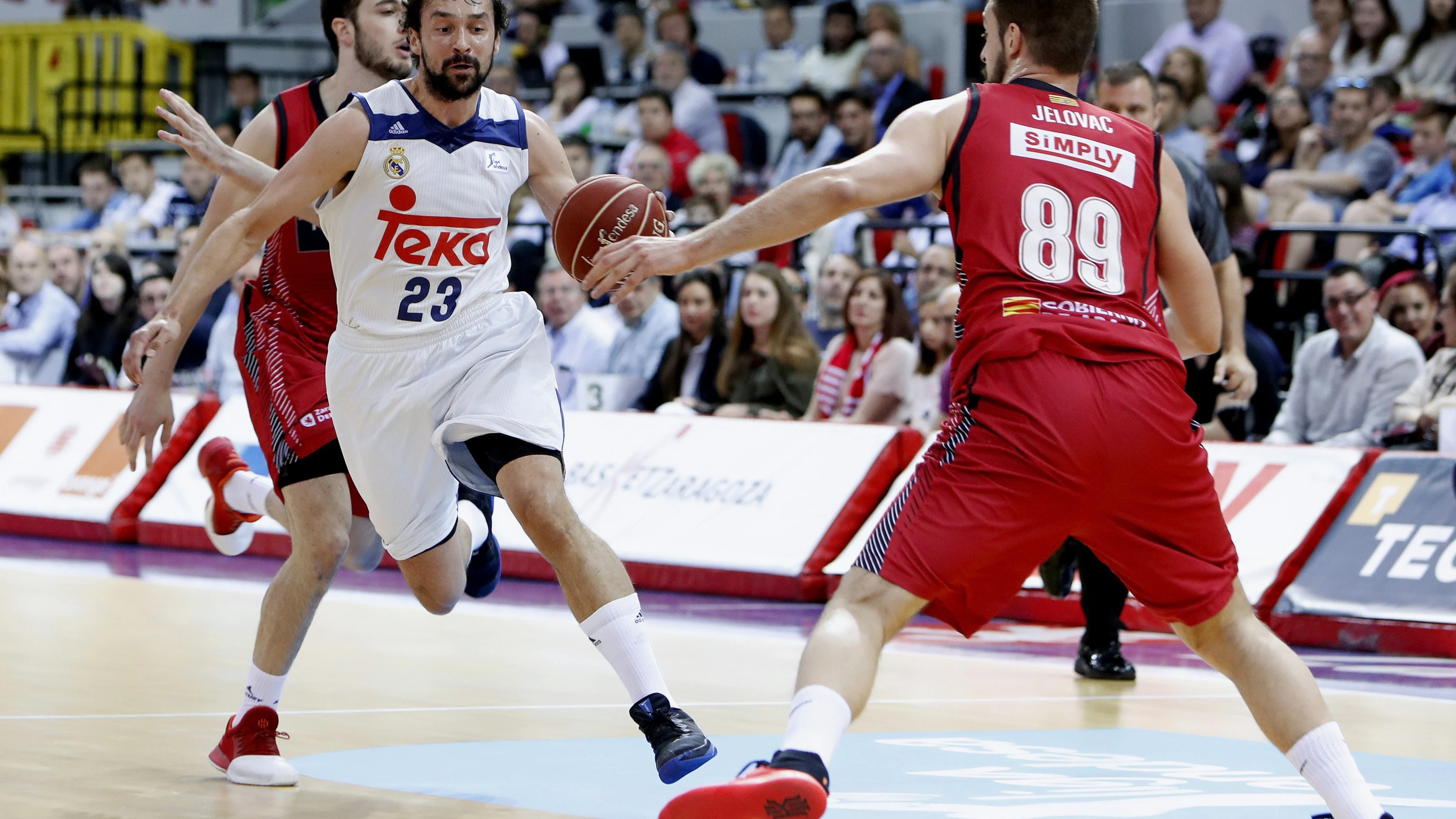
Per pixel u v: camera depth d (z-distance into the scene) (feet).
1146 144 20.17
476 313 23.20
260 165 24.16
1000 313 18.71
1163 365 18.86
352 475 24.03
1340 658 40.29
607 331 63.26
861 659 17.62
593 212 22.43
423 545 23.86
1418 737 29.19
